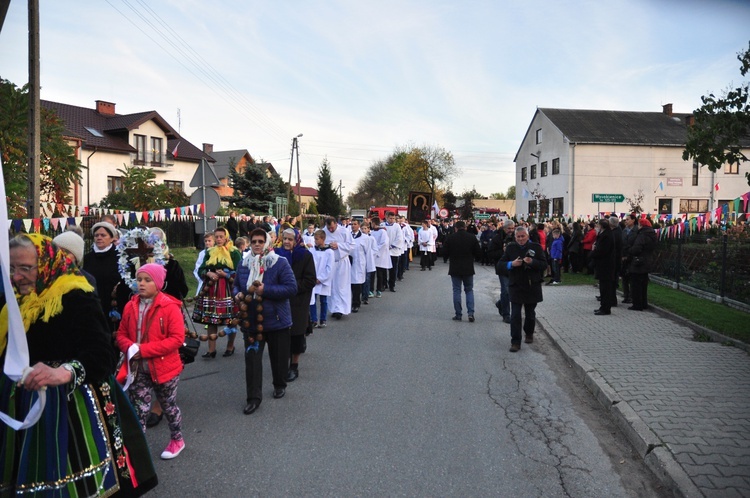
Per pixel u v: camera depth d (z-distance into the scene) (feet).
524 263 26.99
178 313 14.53
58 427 9.14
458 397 19.86
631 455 14.96
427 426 17.01
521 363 24.72
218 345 28.73
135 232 17.20
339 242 35.83
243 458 14.64
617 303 39.65
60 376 8.79
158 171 122.42
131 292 17.49
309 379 22.06
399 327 33.14
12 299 8.41
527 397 19.94
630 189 136.46
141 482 10.28
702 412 16.96
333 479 13.42
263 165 166.81
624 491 12.92
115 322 17.26
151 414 17.06
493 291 51.13
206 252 26.05
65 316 9.38
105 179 111.55
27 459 8.98
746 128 27.04
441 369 23.63
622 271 39.40
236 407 18.78
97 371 9.36
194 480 13.35
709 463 13.46
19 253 9.11
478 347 27.91
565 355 25.21
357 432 16.49
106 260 18.12
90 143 108.58
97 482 9.34
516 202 173.68
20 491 8.94
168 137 127.65
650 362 23.04
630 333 29.09
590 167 136.15
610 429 16.85
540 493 12.80
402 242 57.98
